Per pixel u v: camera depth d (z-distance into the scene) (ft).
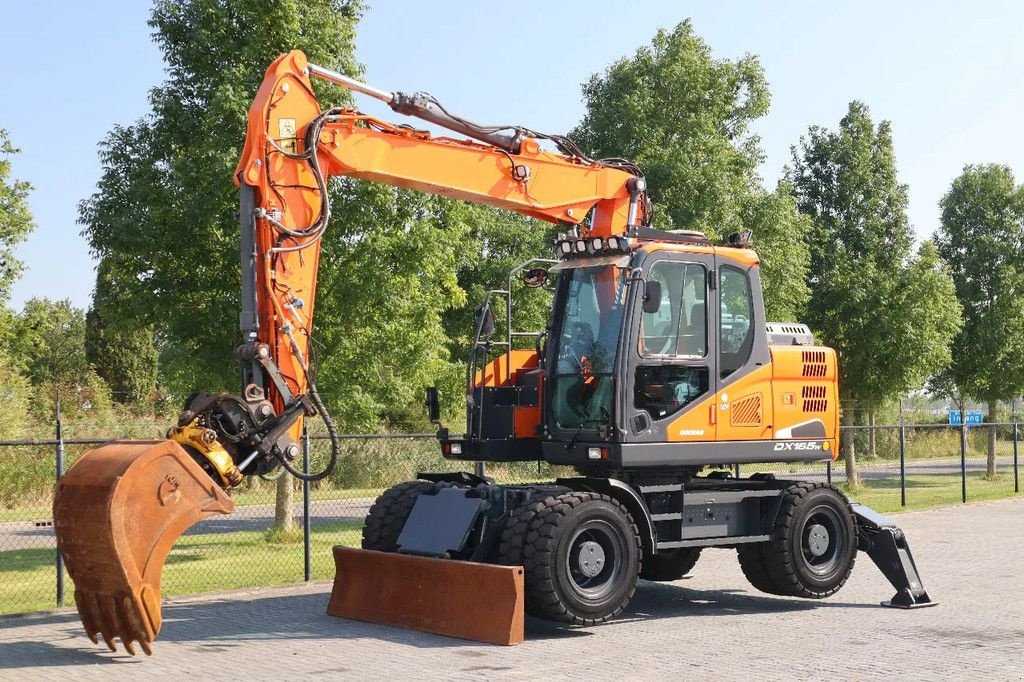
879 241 96.07
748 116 87.66
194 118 53.21
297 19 52.49
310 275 32.50
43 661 29.48
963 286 110.73
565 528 32.99
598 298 36.96
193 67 54.24
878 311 93.81
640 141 82.64
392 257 55.67
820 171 98.43
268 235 31.89
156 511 28.04
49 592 44.32
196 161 52.54
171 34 54.44
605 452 35.40
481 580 32.24
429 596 33.76
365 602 35.68
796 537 38.47
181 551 55.77
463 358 116.26
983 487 99.66
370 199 53.72
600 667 28.27
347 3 56.85
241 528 66.80
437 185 35.22
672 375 36.70
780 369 39.19
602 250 36.47
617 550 34.14
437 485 36.47
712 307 37.65
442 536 34.27
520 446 38.24
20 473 73.87
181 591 43.27
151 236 51.62
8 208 89.81
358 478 85.87
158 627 27.99
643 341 35.94
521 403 38.88
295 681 26.66
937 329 96.22
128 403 138.51
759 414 38.50
